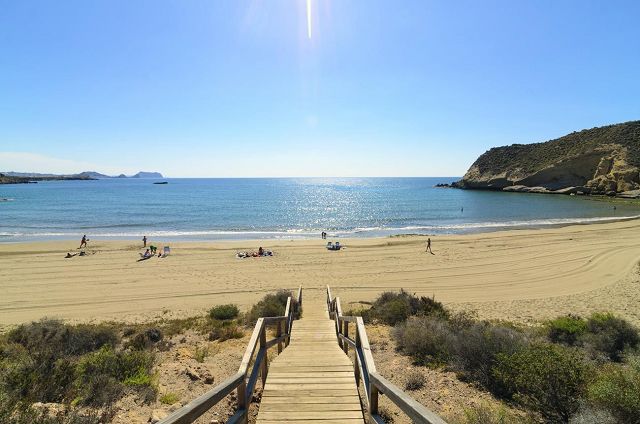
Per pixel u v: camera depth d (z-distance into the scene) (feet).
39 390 14.51
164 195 346.54
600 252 86.33
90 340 29.40
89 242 108.17
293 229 147.33
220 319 45.06
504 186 345.51
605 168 268.82
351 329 35.47
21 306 54.85
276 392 15.58
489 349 21.34
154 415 14.08
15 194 334.24
